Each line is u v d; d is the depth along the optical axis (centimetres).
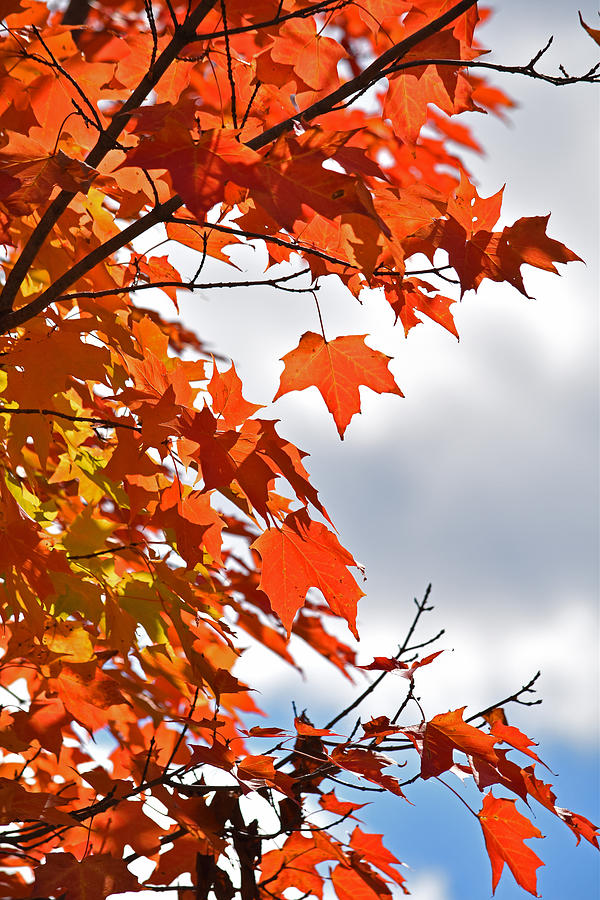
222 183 225
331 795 246
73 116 245
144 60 247
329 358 246
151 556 252
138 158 225
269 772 241
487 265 238
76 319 247
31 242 239
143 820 244
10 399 243
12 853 241
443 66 245
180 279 255
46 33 243
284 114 250
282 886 251
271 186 226
